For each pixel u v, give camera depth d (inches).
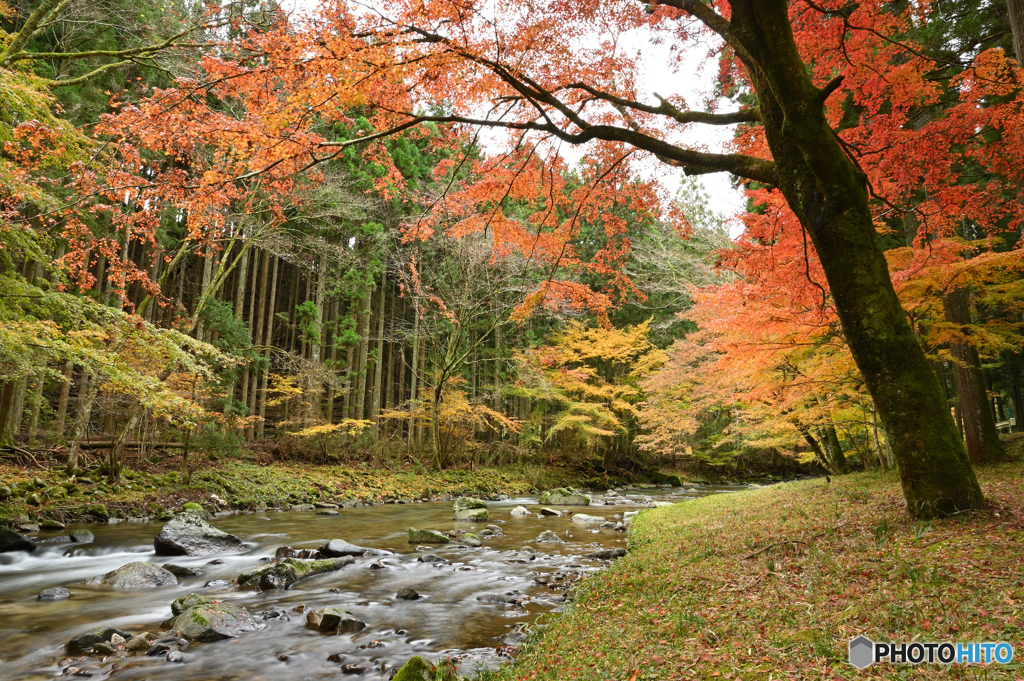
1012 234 515.5
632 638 145.5
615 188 365.4
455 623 220.2
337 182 787.4
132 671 176.4
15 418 622.2
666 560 244.5
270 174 277.4
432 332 934.4
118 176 258.8
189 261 900.0
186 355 442.6
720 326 348.2
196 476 605.0
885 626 125.3
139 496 516.1
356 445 890.7
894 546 189.5
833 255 231.0
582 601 205.8
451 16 216.4
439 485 815.7
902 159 319.6
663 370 942.4
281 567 289.7
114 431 672.4
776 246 316.2
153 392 378.6
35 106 329.7
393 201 941.8
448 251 873.5
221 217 281.4
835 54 310.2
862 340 227.3
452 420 932.0
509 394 1030.4
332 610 221.8
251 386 1070.4
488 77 259.1
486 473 949.2
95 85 553.3
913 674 100.7
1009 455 463.5
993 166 331.9
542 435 1211.9
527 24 239.1
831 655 113.3
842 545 206.5
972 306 499.8
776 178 251.9
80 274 342.6
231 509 562.3
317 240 839.7
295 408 946.1
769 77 237.8
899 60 381.1
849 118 428.1
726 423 1210.0
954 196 331.0
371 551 363.9
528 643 173.6
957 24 359.3
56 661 186.2
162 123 236.8
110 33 540.4
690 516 398.0
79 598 260.4
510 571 312.2
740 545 246.1
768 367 398.0
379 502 697.6
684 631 143.3
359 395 1053.8
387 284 1122.7
